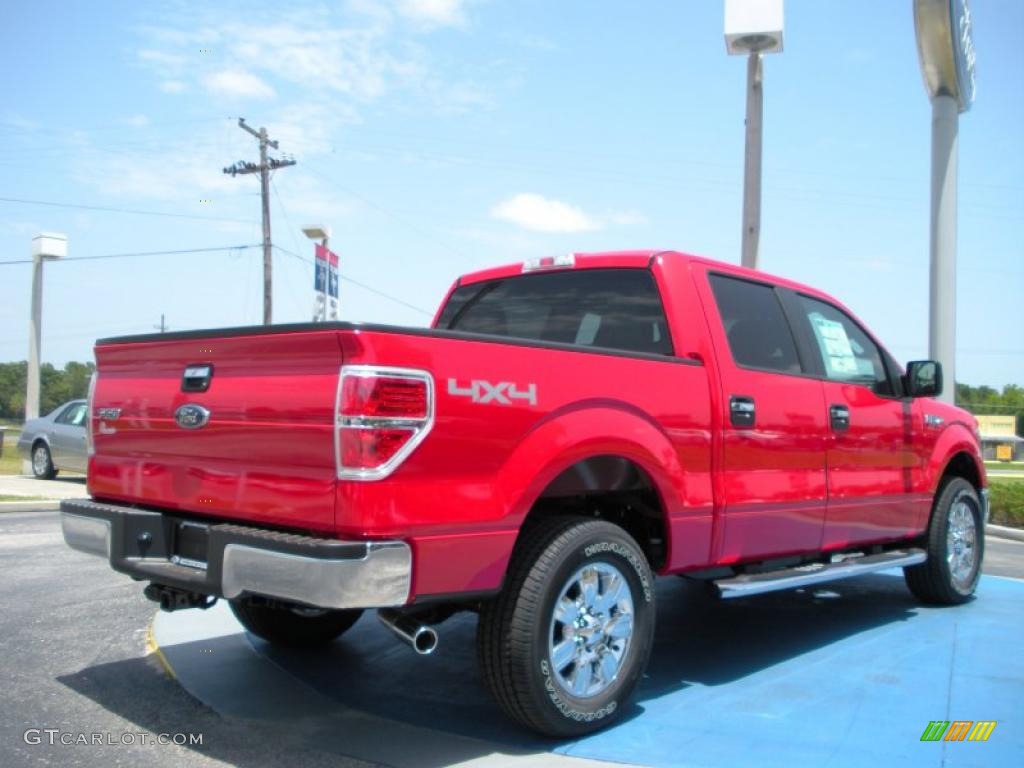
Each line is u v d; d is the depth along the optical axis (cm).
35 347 2042
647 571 409
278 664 493
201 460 384
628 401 407
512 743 379
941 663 504
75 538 435
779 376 505
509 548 357
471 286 585
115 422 440
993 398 11819
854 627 596
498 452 352
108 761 359
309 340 331
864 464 567
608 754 366
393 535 322
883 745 377
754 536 480
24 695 441
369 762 358
